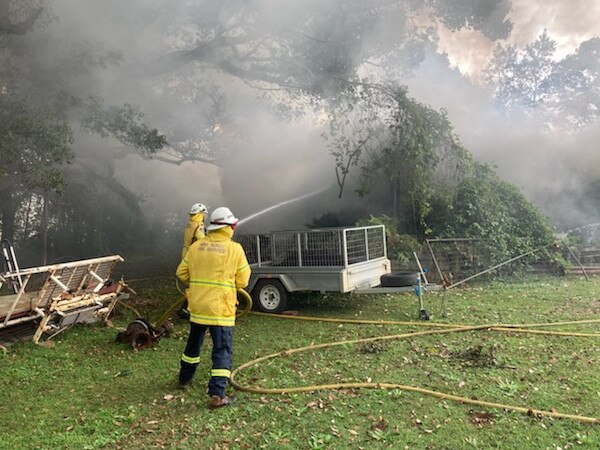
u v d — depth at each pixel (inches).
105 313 280.1
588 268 431.5
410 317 284.7
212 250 168.7
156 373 196.5
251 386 177.6
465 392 166.1
